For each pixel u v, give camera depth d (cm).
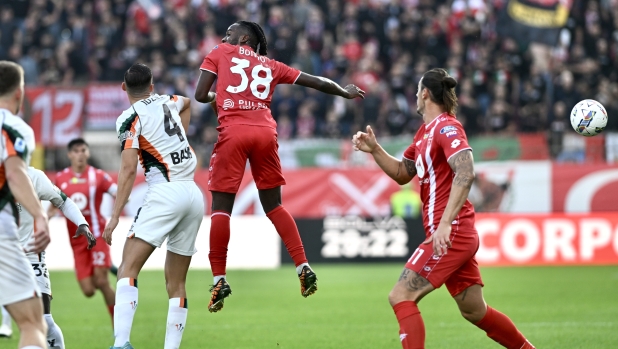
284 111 7062
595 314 3669
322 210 6288
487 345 2867
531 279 5228
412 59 7638
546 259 6019
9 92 1833
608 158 6269
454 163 2038
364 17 7788
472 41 7606
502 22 7681
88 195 3284
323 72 7494
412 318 2042
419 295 2072
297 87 7181
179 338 2433
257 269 6100
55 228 6009
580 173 6225
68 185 3281
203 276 5528
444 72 2191
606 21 7906
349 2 7944
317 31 7644
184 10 7712
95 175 3322
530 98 7244
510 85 7400
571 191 6225
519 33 7644
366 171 6309
